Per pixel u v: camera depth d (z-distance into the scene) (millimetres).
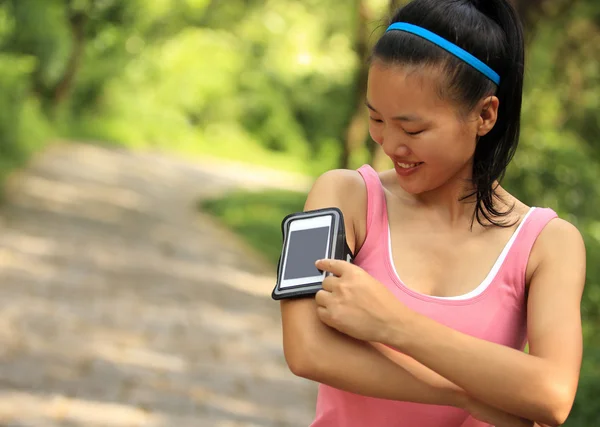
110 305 9930
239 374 8000
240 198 21688
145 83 38000
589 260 9031
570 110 13836
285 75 40344
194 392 7301
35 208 16297
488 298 2072
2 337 8039
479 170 2135
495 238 2129
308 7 35781
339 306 1950
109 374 7449
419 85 1975
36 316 8945
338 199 2189
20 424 6035
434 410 2092
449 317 2051
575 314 2027
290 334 2035
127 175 24531
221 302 10984
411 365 2012
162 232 16109
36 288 10219
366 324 1932
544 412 1914
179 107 38469
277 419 6906
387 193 2221
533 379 1905
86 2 27562
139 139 35156
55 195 18281
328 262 1990
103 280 11242
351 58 32344
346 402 2141
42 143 26141
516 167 10570
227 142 38750
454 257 2119
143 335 8844
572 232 2117
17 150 20922
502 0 2064
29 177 19875
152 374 7629
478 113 2035
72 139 31453
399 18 2037
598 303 8625
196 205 20766
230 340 9156
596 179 10852
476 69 2004
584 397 5801
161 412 6695
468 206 2164
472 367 1899
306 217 2084
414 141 2010
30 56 21422
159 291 11086
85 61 33250
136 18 31469
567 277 2066
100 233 14922
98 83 34688
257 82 40031
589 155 13945
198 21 39125
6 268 11039
